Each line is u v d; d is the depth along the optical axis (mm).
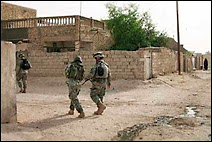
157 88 16797
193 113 9492
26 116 8711
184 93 14781
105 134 6676
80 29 24234
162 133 6727
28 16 34000
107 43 29656
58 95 14438
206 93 14773
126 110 9938
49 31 24938
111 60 19438
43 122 7789
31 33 25688
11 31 26609
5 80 7250
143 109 10172
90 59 20109
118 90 16250
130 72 19016
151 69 20297
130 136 6547
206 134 6836
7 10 30984
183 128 7328
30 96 14000
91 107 10617
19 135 6277
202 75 28609
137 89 16500
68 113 9133
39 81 20375
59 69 21281
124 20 31984
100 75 8836
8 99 7355
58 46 26203
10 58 7422
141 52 18703
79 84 8633
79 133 6688
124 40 31750
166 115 9117
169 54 26094
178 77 23797
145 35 32688
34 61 22125
